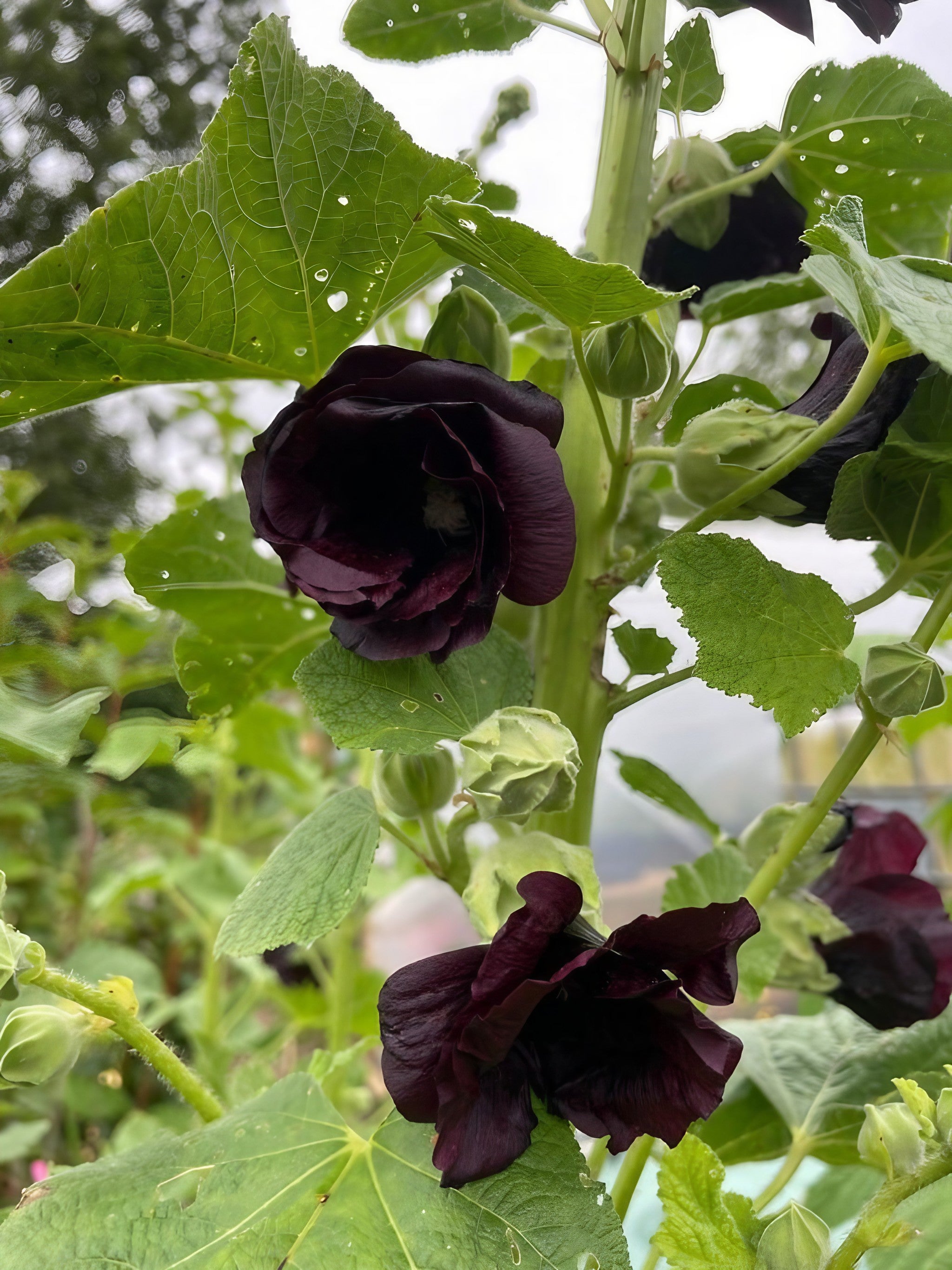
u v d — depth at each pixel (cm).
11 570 59
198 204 25
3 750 30
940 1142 23
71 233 24
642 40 31
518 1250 23
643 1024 22
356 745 26
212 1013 81
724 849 36
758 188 37
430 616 25
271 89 24
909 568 31
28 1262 24
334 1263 23
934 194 39
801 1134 39
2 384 28
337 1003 68
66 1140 81
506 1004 20
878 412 29
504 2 38
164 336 29
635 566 30
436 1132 22
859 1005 36
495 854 26
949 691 54
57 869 98
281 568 41
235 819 102
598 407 27
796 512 30
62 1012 28
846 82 36
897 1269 30
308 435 25
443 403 24
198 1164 26
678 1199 24
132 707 55
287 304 29
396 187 26
